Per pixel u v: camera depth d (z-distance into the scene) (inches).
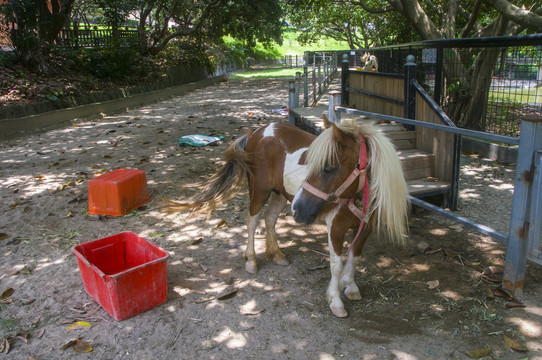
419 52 269.7
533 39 197.2
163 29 725.9
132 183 198.5
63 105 424.5
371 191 108.8
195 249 163.3
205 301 128.7
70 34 593.6
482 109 292.8
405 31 626.2
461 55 370.3
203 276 144.0
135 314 122.0
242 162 136.3
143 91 582.2
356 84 299.6
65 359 105.7
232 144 142.8
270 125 140.9
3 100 386.9
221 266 150.6
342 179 105.6
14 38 465.4
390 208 107.3
